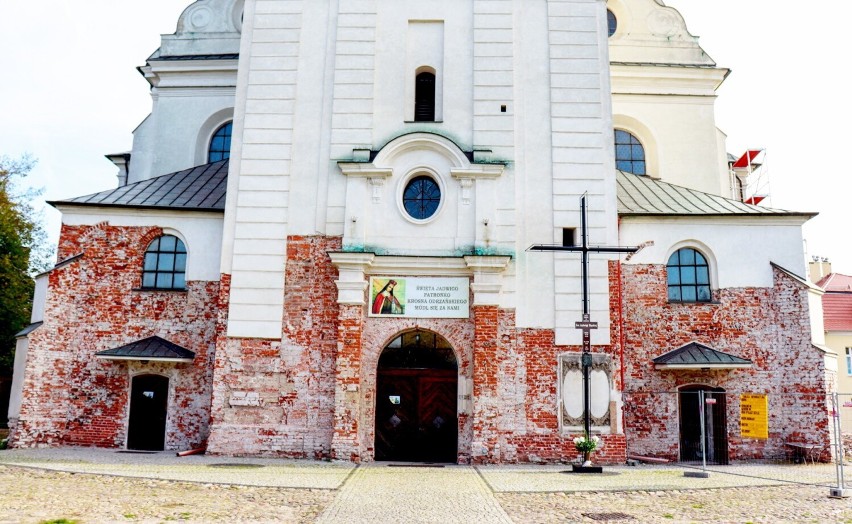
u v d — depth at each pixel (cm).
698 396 2266
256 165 2264
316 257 2194
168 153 2956
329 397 2109
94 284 2319
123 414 2242
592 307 2145
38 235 4494
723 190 3012
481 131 2261
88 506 1227
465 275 2162
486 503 1354
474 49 2322
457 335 2131
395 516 1222
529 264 2169
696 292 2336
